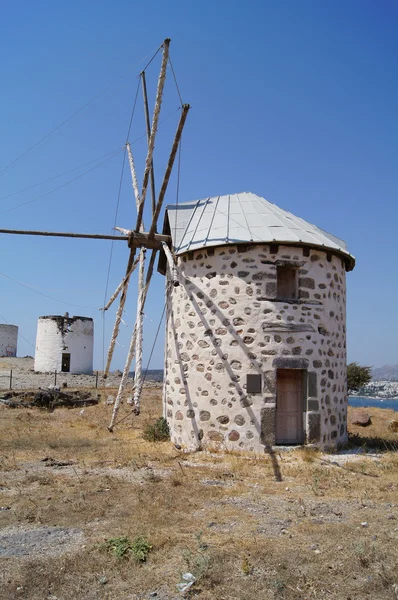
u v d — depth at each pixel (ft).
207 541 20.77
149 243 46.60
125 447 41.63
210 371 41.06
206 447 40.06
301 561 18.70
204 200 50.67
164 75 38.47
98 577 17.42
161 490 28.40
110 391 93.56
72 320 128.26
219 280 41.78
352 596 16.28
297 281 41.86
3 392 77.77
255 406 39.40
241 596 16.20
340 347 44.42
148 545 19.88
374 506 26.08
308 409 40.34
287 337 40.47
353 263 47.03
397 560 18.72
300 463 36.11
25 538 21.07
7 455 37.93
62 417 60.34
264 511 25.16
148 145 42.11
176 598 16.14
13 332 159.63
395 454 39.50
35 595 16.15
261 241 40.47
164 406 49.93
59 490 28.17
